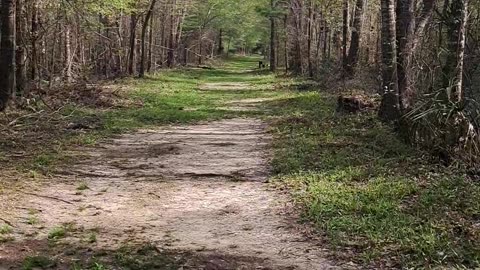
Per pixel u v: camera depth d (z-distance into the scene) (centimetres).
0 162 1070
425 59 1397
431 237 656
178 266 599
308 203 828
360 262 611
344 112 1734
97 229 730
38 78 2083
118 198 885
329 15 3142
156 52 4431
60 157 1146
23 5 1922
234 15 5466
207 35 5941
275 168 1079
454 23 1145
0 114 1545
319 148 1237
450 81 1111
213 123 1761
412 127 1178
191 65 5406
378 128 1355
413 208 785
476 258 602
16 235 698
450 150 1045
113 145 1330
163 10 4247
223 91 2958
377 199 831
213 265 604
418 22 1477
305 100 2194
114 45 3625
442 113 1089
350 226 714
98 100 2016
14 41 1642
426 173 981
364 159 1107
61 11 2233
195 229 740
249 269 595
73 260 614
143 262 607
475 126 1080
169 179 1012
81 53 2858
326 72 2934
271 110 2055
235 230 735
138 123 1672
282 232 723
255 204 855
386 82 1423
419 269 580
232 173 1057
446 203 806
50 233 703
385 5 1395
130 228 739
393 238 665
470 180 937
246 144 1366
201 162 1154
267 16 4619
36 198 864
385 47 1411
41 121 1541
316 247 664
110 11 2598
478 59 1244
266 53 7175
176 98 2403
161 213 812
